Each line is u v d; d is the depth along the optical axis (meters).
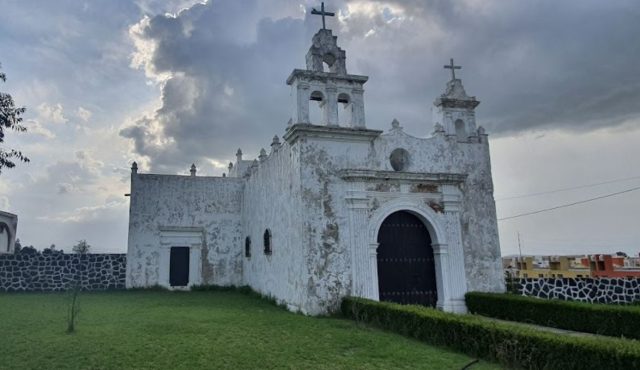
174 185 23.50
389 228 15.99
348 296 14.10
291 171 15.73
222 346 9.21
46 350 8.59
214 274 23.30
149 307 15.31
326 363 8.20
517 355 8.16
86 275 21.78
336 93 15.73
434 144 16.94
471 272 16.44
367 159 15.72
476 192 17.19
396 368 8.00
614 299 16.64
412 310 10.83
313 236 14.41
